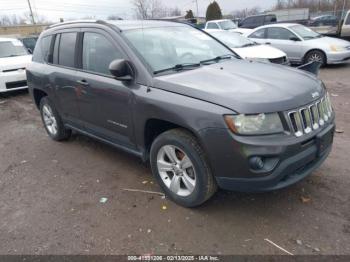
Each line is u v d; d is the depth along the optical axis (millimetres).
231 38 9742
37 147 5352
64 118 4914
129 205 3471
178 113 2977
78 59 4277
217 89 2936
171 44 3932
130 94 3438
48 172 4402
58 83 4613
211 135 2783
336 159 4117
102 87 3785
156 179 3543
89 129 4418
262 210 3221
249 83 3059
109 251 2838
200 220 3141
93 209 3453
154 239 2939
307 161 2904
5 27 56312
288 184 2824
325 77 9531
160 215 3260
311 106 2979
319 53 10570
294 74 3408
